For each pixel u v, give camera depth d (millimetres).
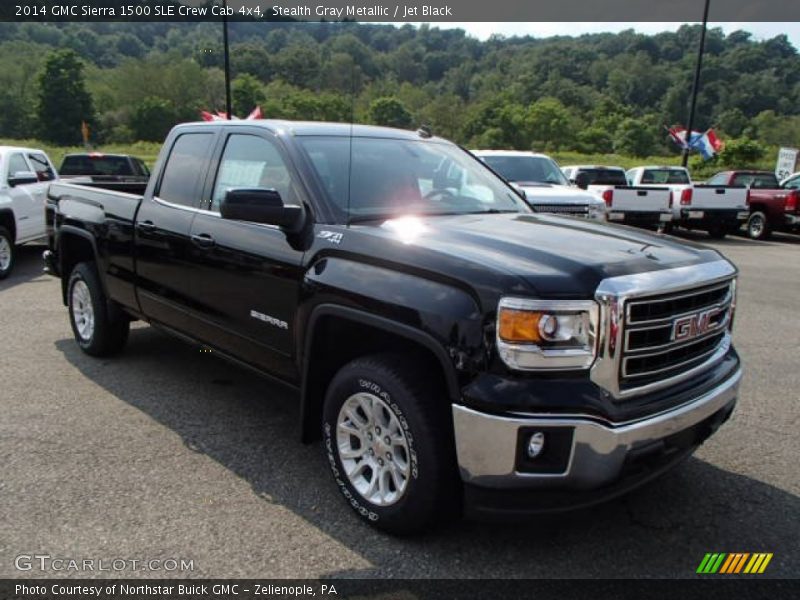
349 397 3121
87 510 3195
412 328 2754
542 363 2520
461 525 3135
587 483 2557
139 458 3756
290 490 3445
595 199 10289
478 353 2559
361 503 3107
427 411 2783
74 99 79750
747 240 16891
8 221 9375
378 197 3629
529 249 2818
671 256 2967
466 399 2576
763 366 5773
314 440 3502
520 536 3062
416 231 3137
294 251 3398
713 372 3109
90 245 5379
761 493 3523
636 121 78750
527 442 2527
